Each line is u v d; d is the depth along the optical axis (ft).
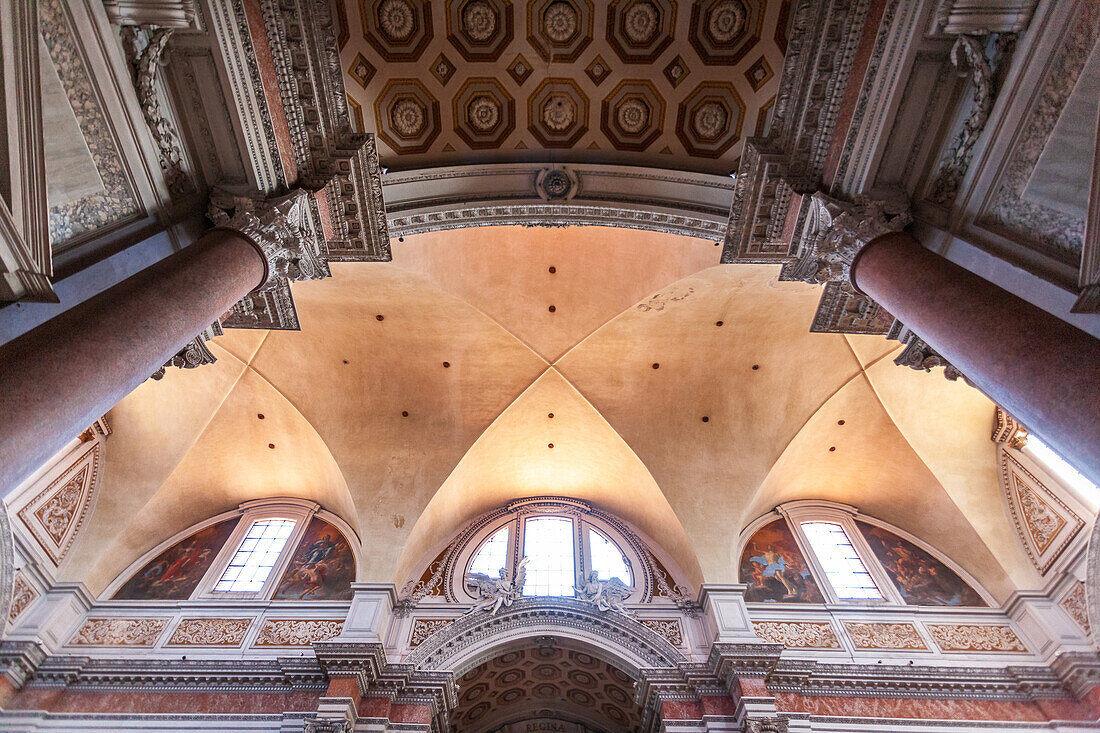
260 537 52.39
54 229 20.79
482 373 49.11
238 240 25.62
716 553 47.42
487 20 30.99
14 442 14.58
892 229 26.35
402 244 41.14
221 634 43.75
